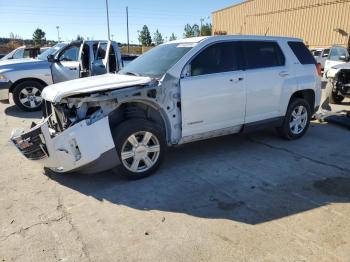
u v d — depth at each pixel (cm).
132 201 398
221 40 514
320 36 2755
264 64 560
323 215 361
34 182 451
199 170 486
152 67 495
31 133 419
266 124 577
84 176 466
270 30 3250
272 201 393
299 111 620
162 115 469
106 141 414
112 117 444
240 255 299
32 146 423
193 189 427
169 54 507
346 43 2553
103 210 378
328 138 640
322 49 2181
